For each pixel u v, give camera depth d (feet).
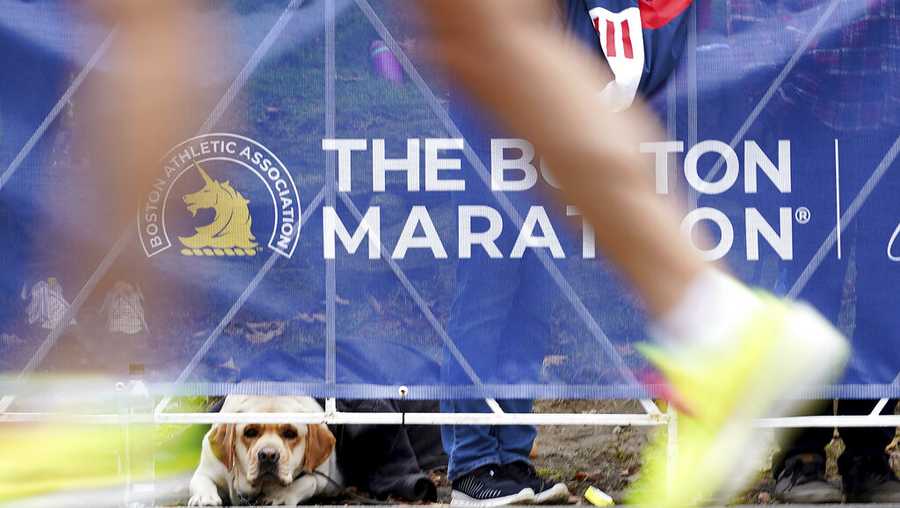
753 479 31.45
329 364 29.76
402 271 29.68
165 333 29.68
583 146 13.00
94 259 29.43
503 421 29.43
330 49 29.58
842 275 29.76
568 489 32.27
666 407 30.55
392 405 32.71
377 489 31.60
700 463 16.48
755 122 29.71
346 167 29.66
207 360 29.71
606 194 13.23
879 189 29.78
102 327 29.63
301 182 29.66
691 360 14.89
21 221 29.25
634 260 13.71
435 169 29.60
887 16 29.78
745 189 29.73
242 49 29.40
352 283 29.71
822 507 29.66
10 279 29.45
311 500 31.19
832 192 29.76
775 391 15.28
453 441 30.50
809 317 15.42
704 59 29.63
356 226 29.71
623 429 37.55
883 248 29.73
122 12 17.75
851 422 29.17
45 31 28.84
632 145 13.19
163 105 20.53
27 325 29.58
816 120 29.76
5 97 29.07
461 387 29.63
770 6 29.76
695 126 29.63
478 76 12.78
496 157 29.53
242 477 30.60
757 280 29.73
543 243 29.58
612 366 29.55
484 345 29.63
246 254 29.66
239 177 29.55
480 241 29.63
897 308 29.68
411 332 29.71
